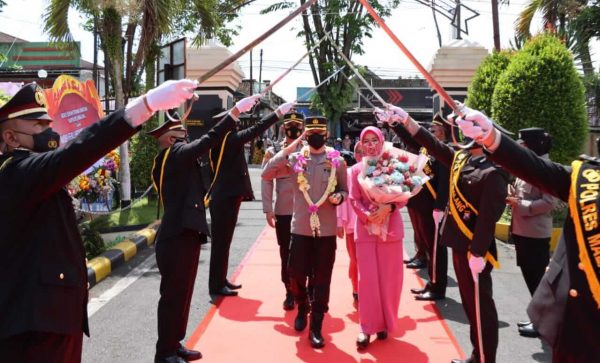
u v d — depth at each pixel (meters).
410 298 5.66
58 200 2.31
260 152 26.95
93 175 7.29
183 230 3.84
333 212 4.41
